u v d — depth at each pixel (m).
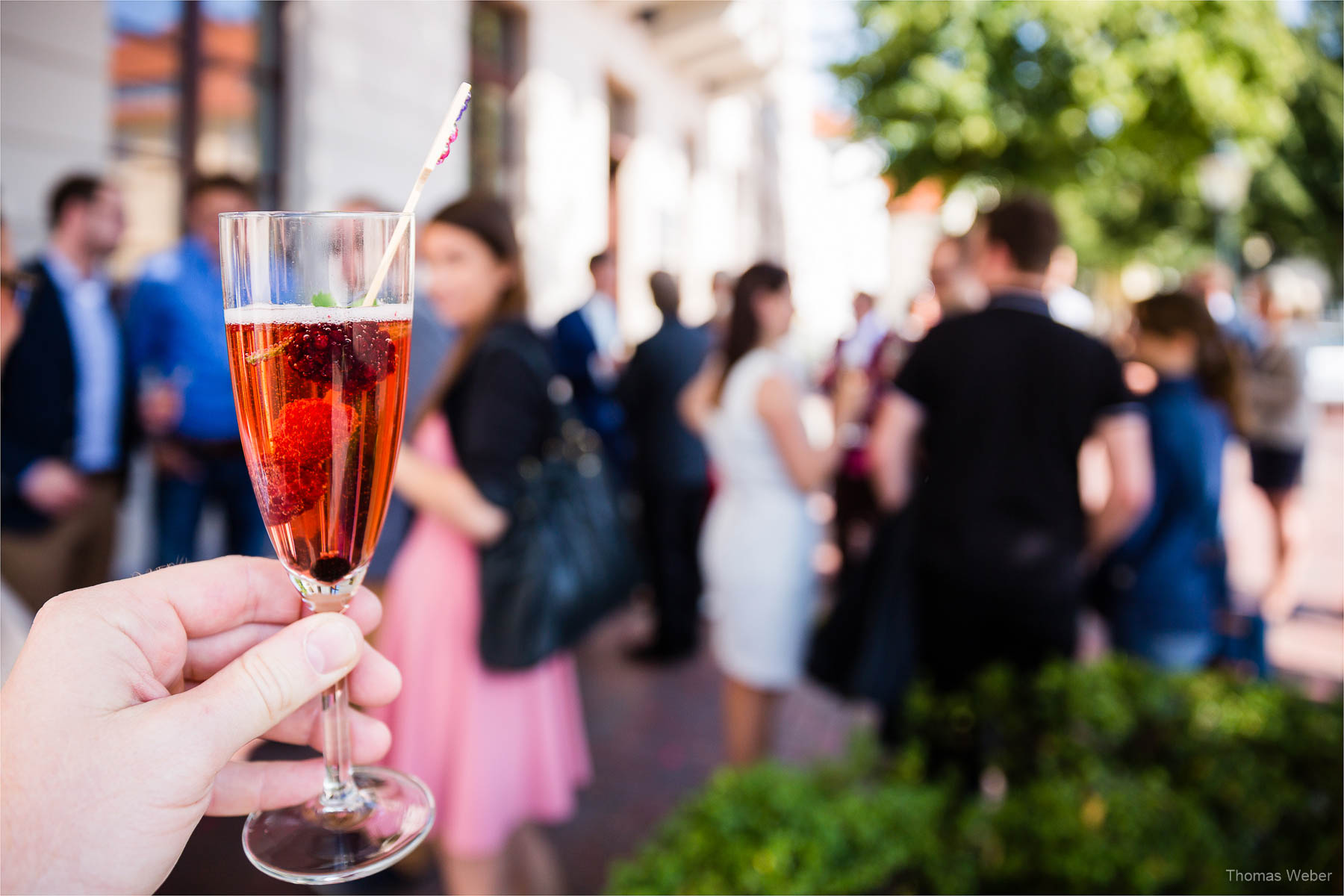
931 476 2.62
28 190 3.62
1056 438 2.50
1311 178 14.89
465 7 6.72
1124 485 2.57
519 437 2.06
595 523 2.23
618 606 2.31
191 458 3.71
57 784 0.71
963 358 2.54
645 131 10.92
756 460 3.05
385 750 1.04
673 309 5.00
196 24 4.48
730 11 10.45
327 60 5.17
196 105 4.50
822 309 21.33
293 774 1.00
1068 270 3.42
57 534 3.14
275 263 0.78
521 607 2.05
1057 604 2.51
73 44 3.79
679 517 4.98
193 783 0.73
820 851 1.70
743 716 3.10
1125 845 1.89
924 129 9.37
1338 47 13.62
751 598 3.05
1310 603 6.08
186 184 4.47
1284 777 2.21
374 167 5.66
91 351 3.32
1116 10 8.51
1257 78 8.66
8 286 2.19
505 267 2.15
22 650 0.77
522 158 7.72
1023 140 9.01
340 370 0.79
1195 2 8.40
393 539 2.71
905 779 2.13
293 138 5.04
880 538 2.74
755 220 16.69
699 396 3.27
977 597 2.50
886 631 2.64
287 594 0.95
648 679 4.71
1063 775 2.21
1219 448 3.12
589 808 3.34
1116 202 13.90
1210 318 3.08
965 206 10.14
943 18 9.11
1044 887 1.89
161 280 3.64
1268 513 5.21
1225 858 1.96
